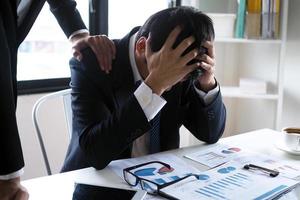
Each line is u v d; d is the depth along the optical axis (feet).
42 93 6.57
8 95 2.45
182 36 3.22
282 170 3.36
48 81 6.70
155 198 2.81
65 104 4.67
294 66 7.34
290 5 7.23
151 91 3.27
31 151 6.47
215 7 8.18
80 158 3.71
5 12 2.72
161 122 4.12
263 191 2.89
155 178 3.12
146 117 3.31
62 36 6.88
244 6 6.95
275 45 7.66
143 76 3.68
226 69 8.61
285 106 7.63
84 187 2.94
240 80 7.84
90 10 7.07
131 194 2.81
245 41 7.00
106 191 2.86
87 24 7.14
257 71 8.18
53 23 6.75
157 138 4.11
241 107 8.82
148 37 3.42
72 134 3.99
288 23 7.32
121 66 3.82
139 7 7.79
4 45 2.47
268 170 3.32
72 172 3.31
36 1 3.52
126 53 3.84
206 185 2.99
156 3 8.02
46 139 6.60
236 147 4.05
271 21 6.91
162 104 3.35
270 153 3.89
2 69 2.43
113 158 3.40
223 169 3.34
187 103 4.26
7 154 2.44
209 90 4.05
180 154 3.79
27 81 6.44
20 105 6.29
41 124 6.50
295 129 4.10
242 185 3.00
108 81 3.79
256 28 6.98
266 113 8.13
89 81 3.78
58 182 3.09
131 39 3.88
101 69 3.80
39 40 6.72
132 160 3.59
